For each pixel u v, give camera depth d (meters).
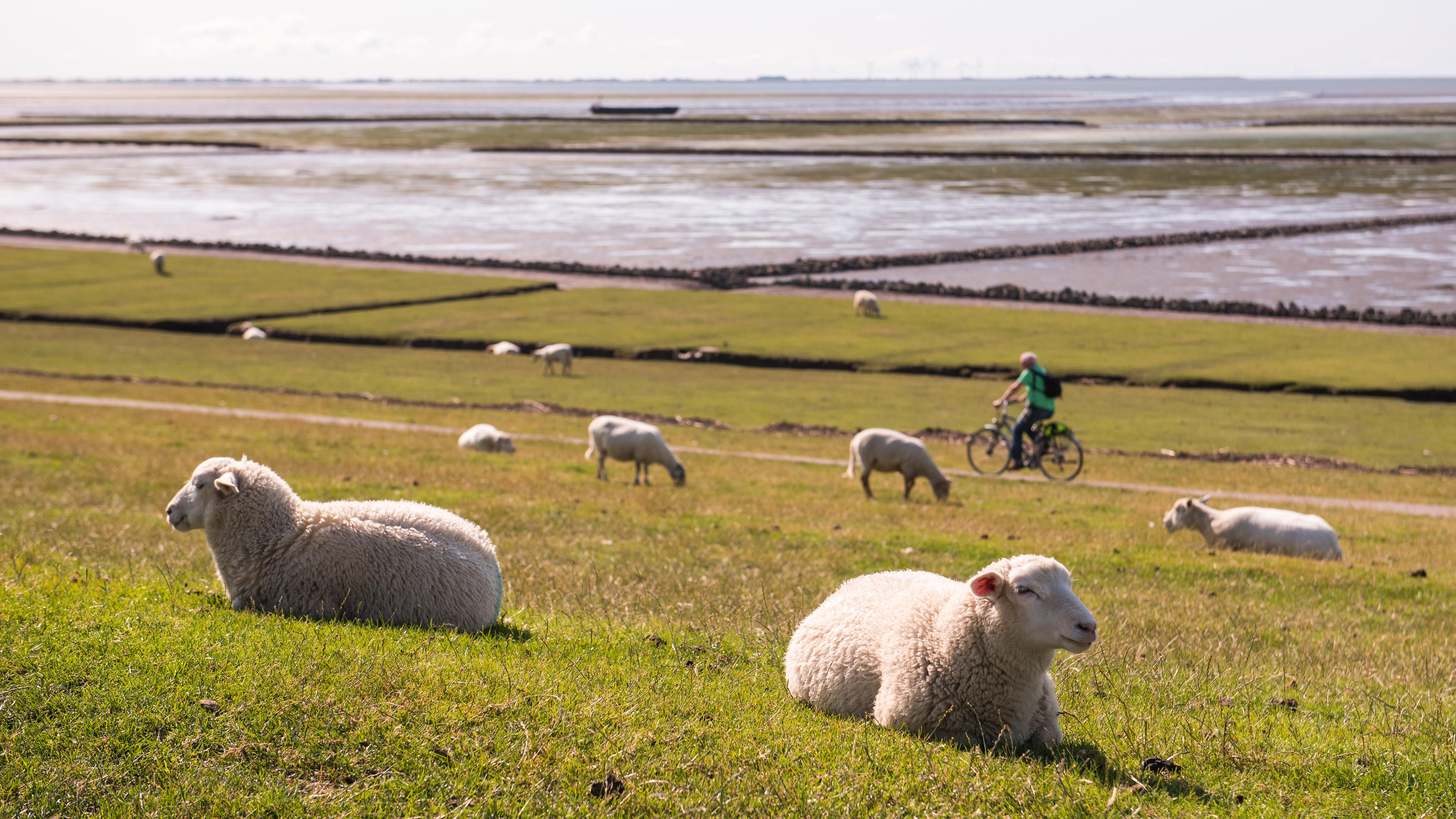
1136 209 122.75
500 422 37.66
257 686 6.18
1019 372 51.22
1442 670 9.81
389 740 5.75
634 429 25.03
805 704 7.28
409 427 35.06
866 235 104.44
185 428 30.16
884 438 24.22
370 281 77.69
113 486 19.77
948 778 5.67
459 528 9.08
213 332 62.88
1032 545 17.22
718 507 21.11
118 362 51.34
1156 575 15.23
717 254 93.69
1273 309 66.19
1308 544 17.86
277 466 23.16
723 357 55.34
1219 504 24.50
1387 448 36.19
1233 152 198.38
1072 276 82.06
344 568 8.51
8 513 15.96
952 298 73.94
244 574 8.59
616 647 8.29
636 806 5.27
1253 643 10.84
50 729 5.61
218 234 105.94
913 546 16.86
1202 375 48.91
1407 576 15.65
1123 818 5.36
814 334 60.06
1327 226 104.12
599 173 171.62
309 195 139.50
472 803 5.23
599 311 67.69
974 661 6.45
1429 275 79.75
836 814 5.28
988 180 157.25
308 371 50.25
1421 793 5.86
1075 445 28.95
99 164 184.12
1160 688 8.12
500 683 6.62
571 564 13.72
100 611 7.58
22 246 96.75
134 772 5.35
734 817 5.25
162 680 6.17
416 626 8.41
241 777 5.34
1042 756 6.36
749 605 10.91
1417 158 180.75
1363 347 55.09
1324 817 5.51
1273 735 6.83
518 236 104.38
